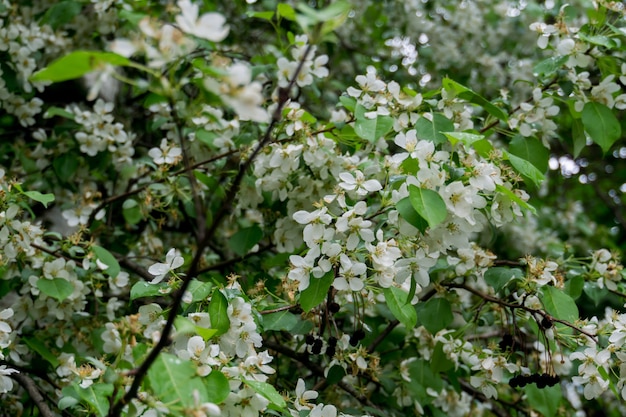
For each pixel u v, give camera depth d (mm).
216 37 1519
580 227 6926
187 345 2314
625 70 3330
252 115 1473
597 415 5570
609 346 2740
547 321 2830
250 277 3828
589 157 8453
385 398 3719
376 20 6477
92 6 4906
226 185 3615
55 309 3453
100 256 3320
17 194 3166
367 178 3023
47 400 3570
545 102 3314
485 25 6285
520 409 4125
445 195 2449
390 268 2574
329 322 2941
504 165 3135
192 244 4789
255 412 2354
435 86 5926
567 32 3334
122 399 1752
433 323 3236
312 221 2535
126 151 4215
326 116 5051
